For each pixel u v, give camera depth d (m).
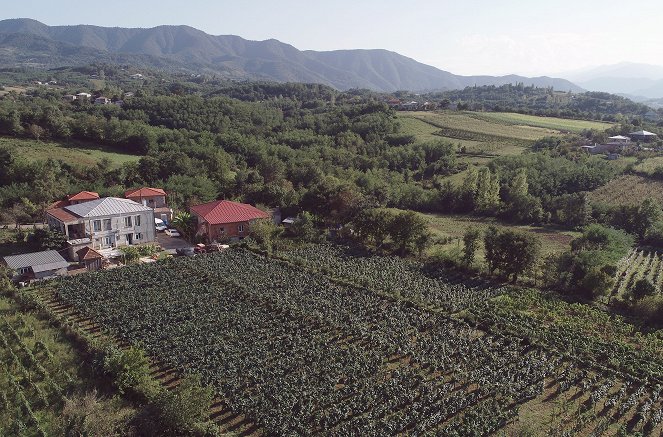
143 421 37.00
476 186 123.06
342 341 51.66
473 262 77.00
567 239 96.75
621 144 160.50
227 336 51.75
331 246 85.19
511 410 40.38
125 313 56.25
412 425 38.84
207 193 110.31
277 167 127.75
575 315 59.44
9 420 38.03
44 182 99.81
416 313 59.03
